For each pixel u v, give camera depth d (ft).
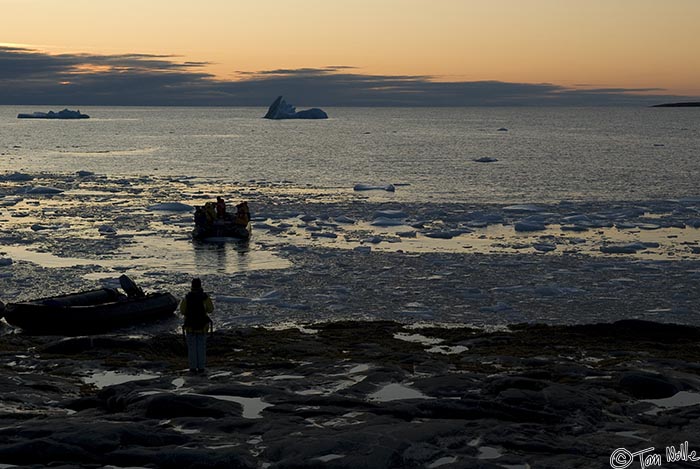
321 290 98.07
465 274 107.45
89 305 83.15
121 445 33.53
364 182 246.47
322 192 217.97
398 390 44.52
